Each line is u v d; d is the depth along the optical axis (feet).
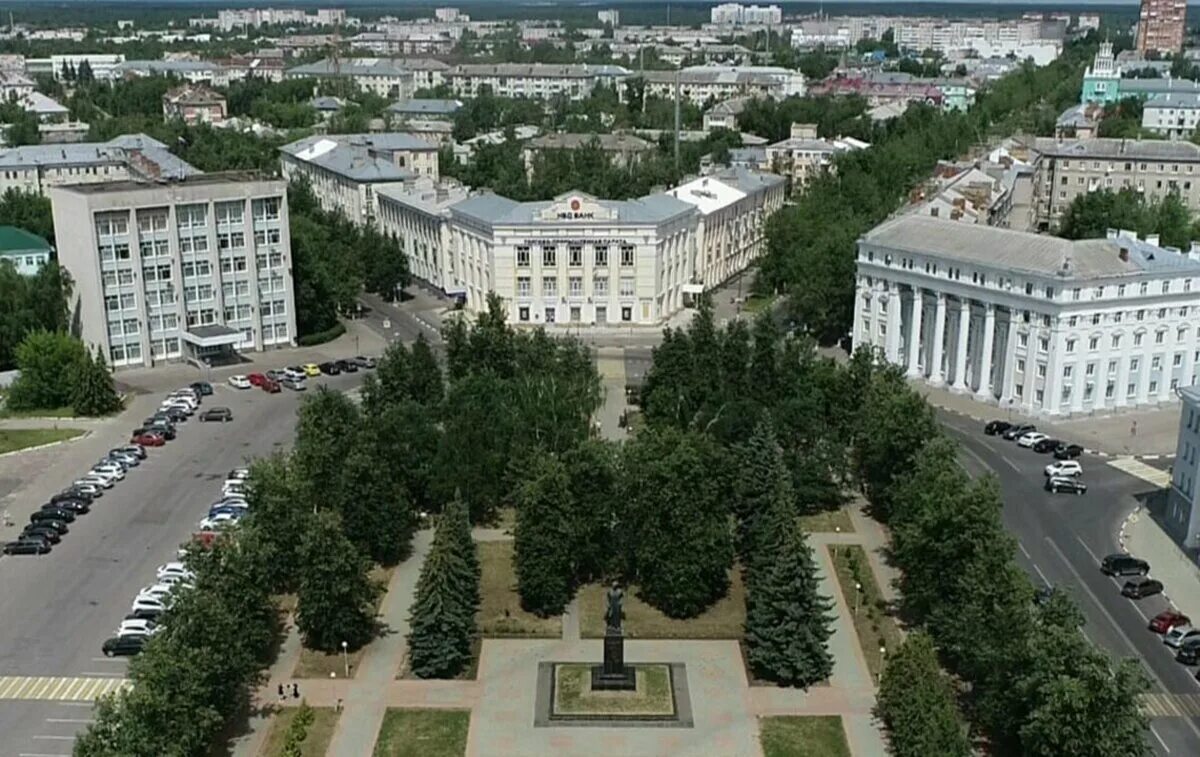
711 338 640.99
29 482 591.37
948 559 430.61
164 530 531.50
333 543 422.82
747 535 504.02
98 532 528.63
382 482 494.18
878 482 552.82
